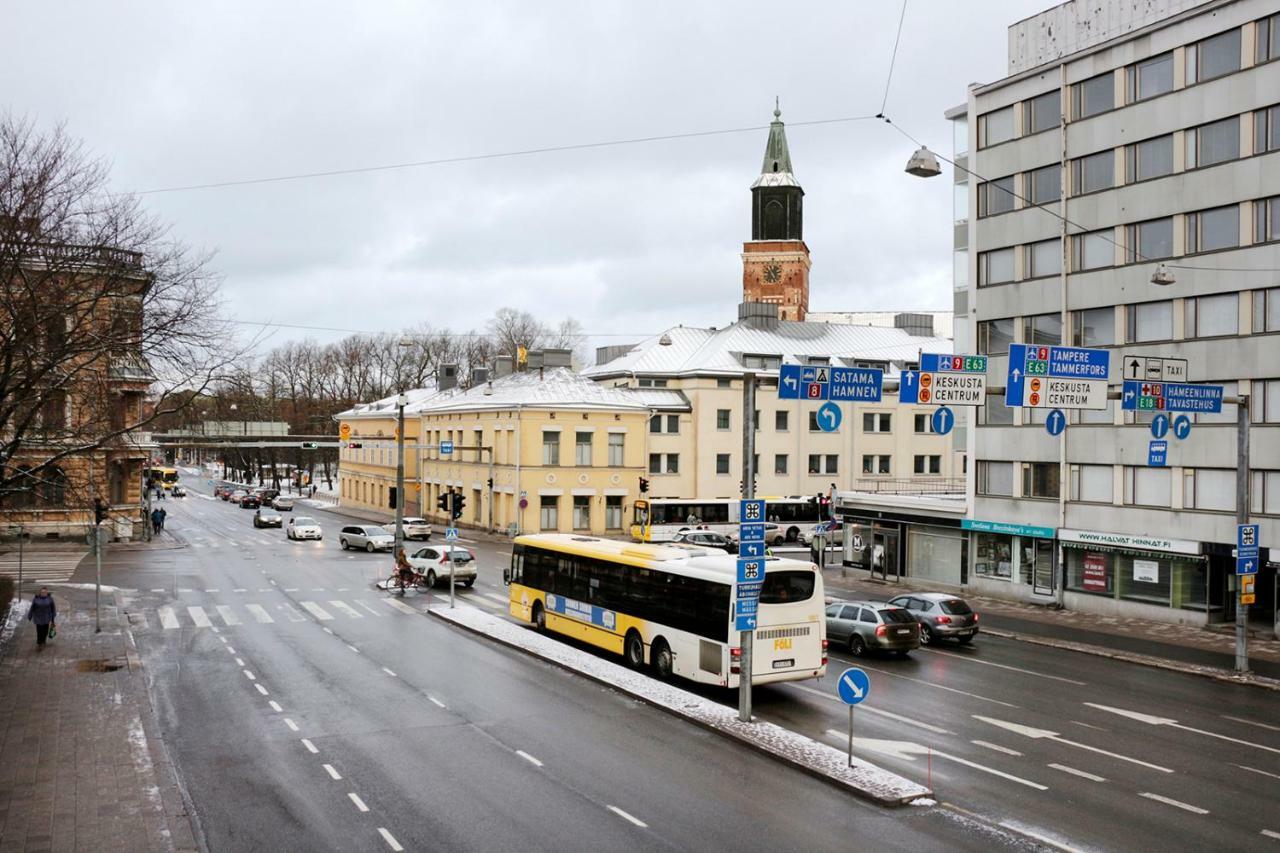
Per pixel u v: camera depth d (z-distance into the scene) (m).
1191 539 30.11
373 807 13.20
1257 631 28.91
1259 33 28.86
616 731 17.19
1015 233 36.25
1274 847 12.13
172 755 15.55
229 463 136.88
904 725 18.12
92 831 12.20
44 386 25.28
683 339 69.50
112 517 53.28
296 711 18.36
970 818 13.04
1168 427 26.27
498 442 60.00
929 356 19.41
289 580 38.69
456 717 18.02
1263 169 28.66
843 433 66.31
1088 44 35.00
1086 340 33.84
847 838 12.23
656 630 22.19
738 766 15.24
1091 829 12.67
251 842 11.95
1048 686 21.92
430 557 37.16
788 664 20.11
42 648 24.12
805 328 71.19
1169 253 31.16
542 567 27.58
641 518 52.97
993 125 37.25
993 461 37.00
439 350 117.56
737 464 63.97
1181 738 17.45
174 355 24.53
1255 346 28.81
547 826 12.53
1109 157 33.06
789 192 91.75
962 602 28.02
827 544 55.66
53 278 23.09
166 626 27.95
